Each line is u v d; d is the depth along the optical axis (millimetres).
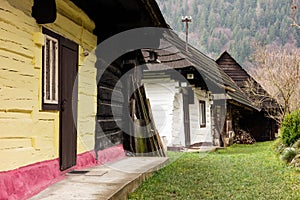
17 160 3891
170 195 4918
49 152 4688
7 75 3771
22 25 4082
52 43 4859
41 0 4324
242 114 21203
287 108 17344
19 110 3996
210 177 6348
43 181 4379
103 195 4000
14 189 3703
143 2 5605
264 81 20875
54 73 4895
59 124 5004
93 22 6426
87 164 6023
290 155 8336
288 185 5660
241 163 8367
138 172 5668
